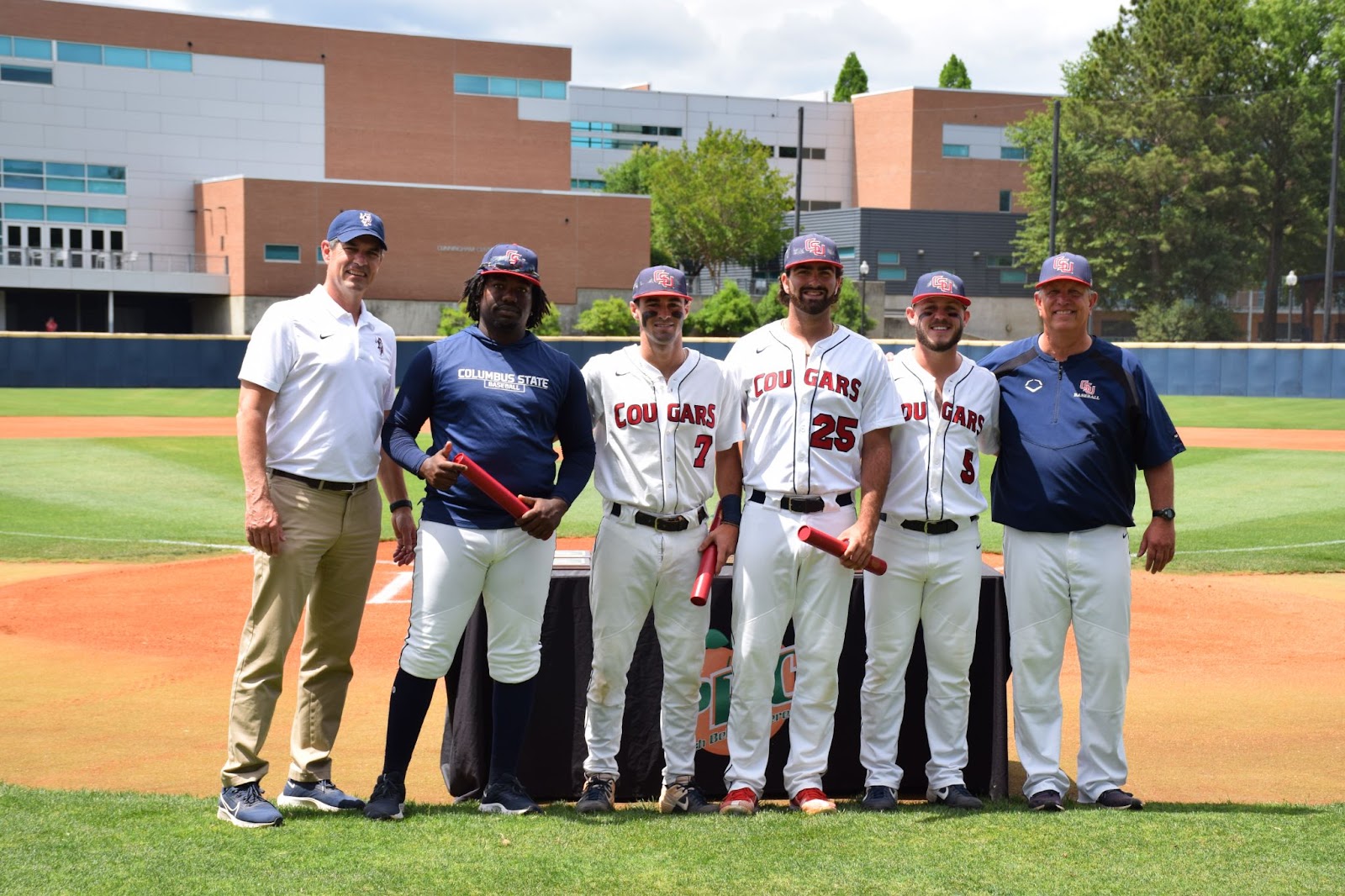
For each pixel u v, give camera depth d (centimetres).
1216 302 5225
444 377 420
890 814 429
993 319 5572
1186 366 3225
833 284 439
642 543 435
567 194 4938
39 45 4597
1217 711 641
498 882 335
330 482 418
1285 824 406
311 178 5062
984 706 484
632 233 5038
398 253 4722
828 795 486
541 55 5406
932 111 6344
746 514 445
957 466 448
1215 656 766
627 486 434
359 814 420
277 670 414
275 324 411
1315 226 4888
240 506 1387
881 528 455
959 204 6412
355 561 431
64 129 4659
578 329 4372
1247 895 327
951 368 454
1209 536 1205
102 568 1027
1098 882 338
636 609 442
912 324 459
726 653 481
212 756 550
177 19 4797
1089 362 458
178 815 409
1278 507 1395
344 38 5078
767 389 440
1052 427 453
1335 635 821
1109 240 4912
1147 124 4891
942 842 380
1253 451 1950
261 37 4941
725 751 483
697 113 6594
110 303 4503
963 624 453
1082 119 4934
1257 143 4934
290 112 5012
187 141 4856
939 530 447
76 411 2625
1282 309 6228
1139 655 768
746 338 456
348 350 421
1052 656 459
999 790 480
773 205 5394
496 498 404
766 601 438
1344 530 1243
